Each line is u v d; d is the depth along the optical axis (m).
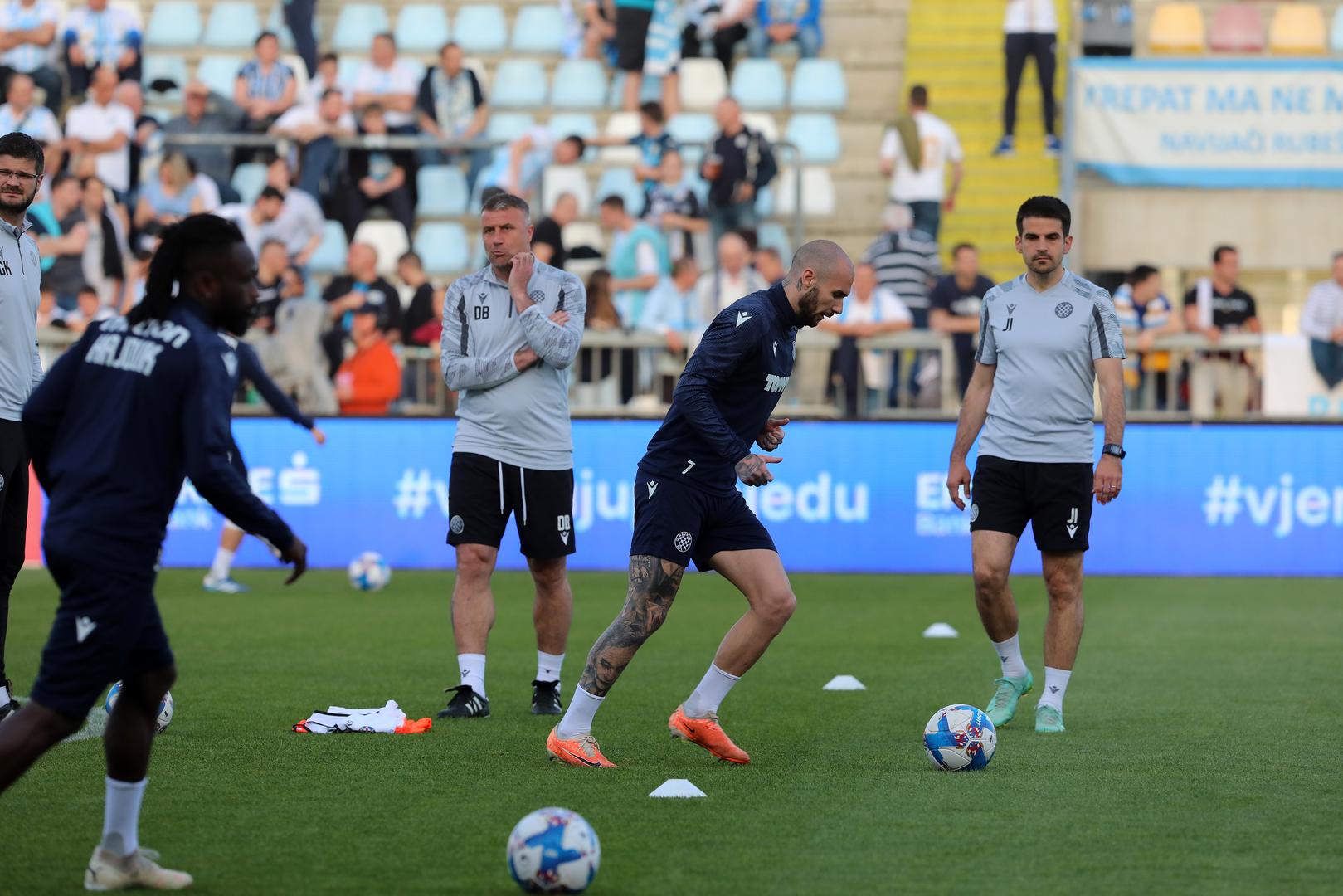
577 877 15.15
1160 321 54.31
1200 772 21.56
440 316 55.12
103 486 14.94
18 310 24.73
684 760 22.33
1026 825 18.28
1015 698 25.81
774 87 71.12
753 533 22.30
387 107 64.31
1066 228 25.08
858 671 31.92
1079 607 25.19
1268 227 59.41
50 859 16.58
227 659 33.09
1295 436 51.62
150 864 15.53
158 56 73.50
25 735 14.80
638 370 54.12
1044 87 67.56
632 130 67.69
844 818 18.62
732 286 55.38
